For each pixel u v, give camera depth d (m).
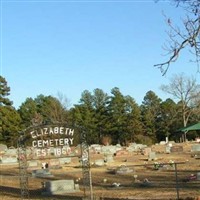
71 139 18.03
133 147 65.31
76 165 39.50
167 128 100.75
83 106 102.38
